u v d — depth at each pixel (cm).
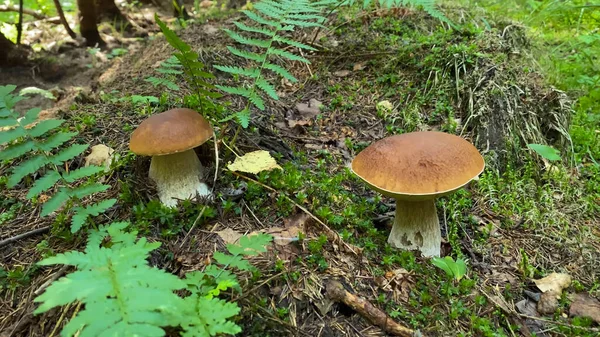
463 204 46
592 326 35
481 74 57
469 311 34
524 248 43
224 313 26
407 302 34
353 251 37
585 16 95
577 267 41
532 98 58
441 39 64
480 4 87
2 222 41
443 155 34
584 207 49
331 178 47
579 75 75
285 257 36
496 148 53
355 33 71
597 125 67
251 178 45
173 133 38
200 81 42
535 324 35
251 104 57
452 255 41
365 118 58
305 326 32
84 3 109
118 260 26
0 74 97
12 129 36
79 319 22
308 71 65
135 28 127
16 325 31
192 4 140
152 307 23
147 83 62
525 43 73
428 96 59
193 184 42
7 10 114
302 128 55
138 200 42
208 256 36
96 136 50
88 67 100
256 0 90
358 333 32
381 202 46
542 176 53
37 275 35
